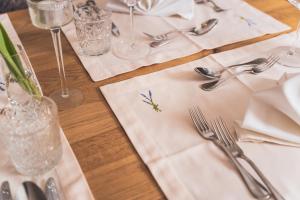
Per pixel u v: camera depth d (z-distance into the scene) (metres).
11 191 0.53
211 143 0.63
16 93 0.64
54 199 0.51
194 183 0.56
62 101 0.73
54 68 0.85
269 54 0.90
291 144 0.62
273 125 0.62
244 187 0.55
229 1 1.17
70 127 0.67
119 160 0.60
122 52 0.90
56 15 0.68
